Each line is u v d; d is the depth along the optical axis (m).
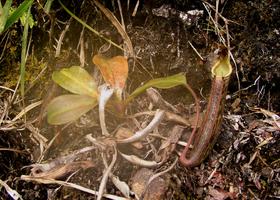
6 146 0.32
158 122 0.29
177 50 0.34
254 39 0.34
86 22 0.34
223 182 0.30
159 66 0.35
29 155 0.32
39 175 0.29
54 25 0.34
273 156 0.32
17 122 0.32
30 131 0.33
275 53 0.34
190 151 0.31
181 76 0.27
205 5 0.33
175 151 0.31
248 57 0.34
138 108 0.36
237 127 0.33
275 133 0.32
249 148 0.32
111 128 0.34
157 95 0.33
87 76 0.29
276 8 0.33
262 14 0.33
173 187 0.29
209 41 0.34
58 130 0.31
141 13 0.34
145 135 0.29
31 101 0.34
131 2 0.33
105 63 0.29
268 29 0.34
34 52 0.34
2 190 0.30
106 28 0.34
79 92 0.28
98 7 0.33
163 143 0.30
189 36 0.34
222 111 0.26
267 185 0.30
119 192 0.29
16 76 0.34
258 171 0.31
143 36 0.34
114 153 0.29
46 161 0.31
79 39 0.35
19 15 0.26
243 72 0.34
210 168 0.31
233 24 0.34
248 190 0.30
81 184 0.29
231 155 0.31
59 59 0.34
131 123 0.32
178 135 0.30
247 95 0.36
